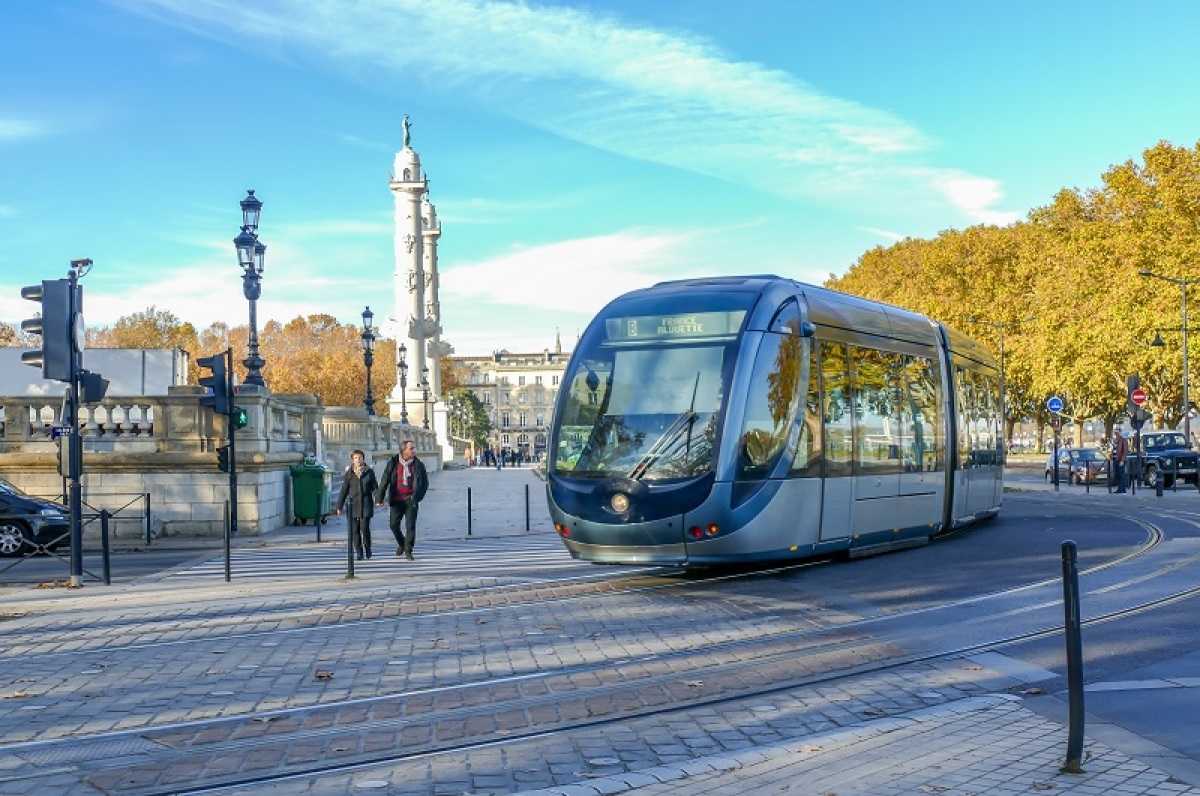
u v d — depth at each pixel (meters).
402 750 8.03
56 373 17.45
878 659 11.00
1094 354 59.81
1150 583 15.45
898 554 19.89
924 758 7.38
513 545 24.66
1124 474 41.00
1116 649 11.13
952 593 15.09
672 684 9.98
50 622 14.01
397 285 83.25
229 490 26.55
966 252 81.50
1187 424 51.12
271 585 17.44
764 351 16.42
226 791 7.16
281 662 11.24
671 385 16.31
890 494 19.64
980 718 8.48
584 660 11.11
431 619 13.83
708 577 17.17
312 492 29.72
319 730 8.62
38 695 9.88
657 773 7.18
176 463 26.47
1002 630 12.38
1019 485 50.09
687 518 15.70
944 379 22.69
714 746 8.05
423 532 28.20
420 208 83.81
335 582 17.73
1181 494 40.19
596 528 16.06
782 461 16.44
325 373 126.25
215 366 25.66
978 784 6.75
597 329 17.20
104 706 9.44
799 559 19.28
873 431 19.16
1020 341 71.75
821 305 18.12
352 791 7.09
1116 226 61.88
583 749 8.01
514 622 13.46
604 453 16.28
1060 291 65.19
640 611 14.12
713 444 15.82
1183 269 55.25
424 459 71.38
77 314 17.62
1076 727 6.96
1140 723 8.28
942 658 10.98
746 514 15.86
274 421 29.45
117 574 19.80
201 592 16.67
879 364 19.72
